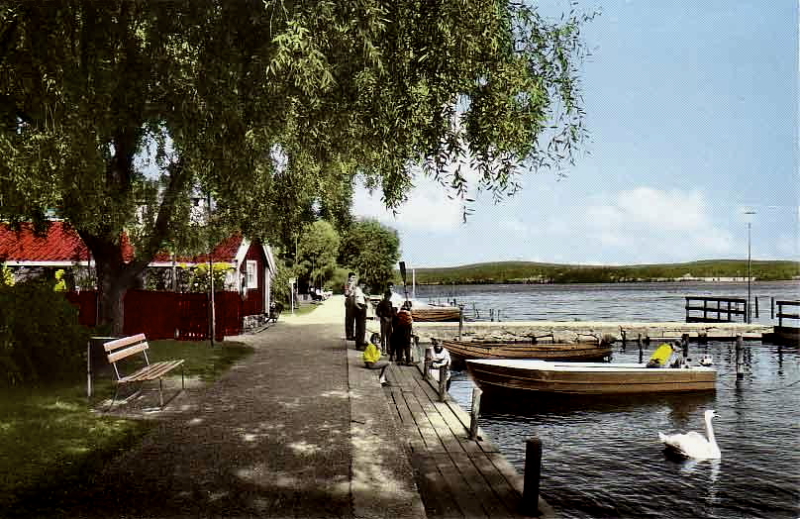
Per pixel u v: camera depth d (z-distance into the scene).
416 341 22.20
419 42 6.11
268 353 16.34
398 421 10.01
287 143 8.72
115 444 7.18
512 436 13.33
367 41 5.61
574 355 24.78
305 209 19.05
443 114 6.35
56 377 11.05
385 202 6.69
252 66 6.52
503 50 6.47
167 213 13.32
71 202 10.87
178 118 6.86
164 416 8.70
